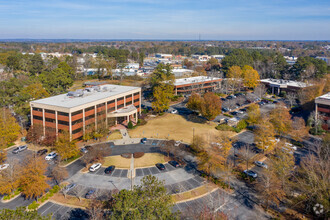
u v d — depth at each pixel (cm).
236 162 6475
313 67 14750
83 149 7056
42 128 7581
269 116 8438
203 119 10006
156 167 6259
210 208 4178
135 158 6725
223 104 11950
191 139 8012
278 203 4650
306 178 5112
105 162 6488
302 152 7094
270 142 6594
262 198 4888
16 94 9981
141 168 6209
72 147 6444
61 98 8538
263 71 17425
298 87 13138
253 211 4600
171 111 11081
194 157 6819
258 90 13512
